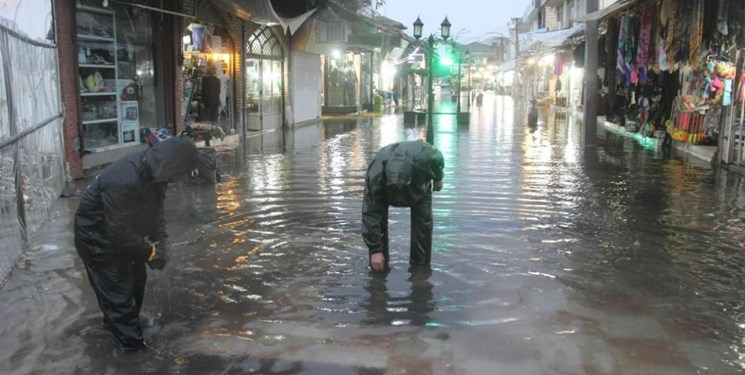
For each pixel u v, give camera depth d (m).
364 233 5.68
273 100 21.92
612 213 8.22
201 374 3.88
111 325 4.17
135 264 4.41
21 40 7.18
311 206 8.52
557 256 6.28
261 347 4.25
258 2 14.73
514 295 5.20
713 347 4.27
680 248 6.61
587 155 14.45
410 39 25.38
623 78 16.23
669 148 15.71
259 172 11.59
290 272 5.79
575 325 4.61
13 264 5.90
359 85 33.03
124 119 12.49
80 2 10.91
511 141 17.91
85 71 11.26
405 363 4.01
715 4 10.55
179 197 9.13
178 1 13.77
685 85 15.41
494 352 4.17
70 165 10.34
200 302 5.07
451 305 4.99
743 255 6.36
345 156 14.11
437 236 6.99
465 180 10.73
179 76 14.14
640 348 4.24
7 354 4.14
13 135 6.33
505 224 7.56
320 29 24.00
